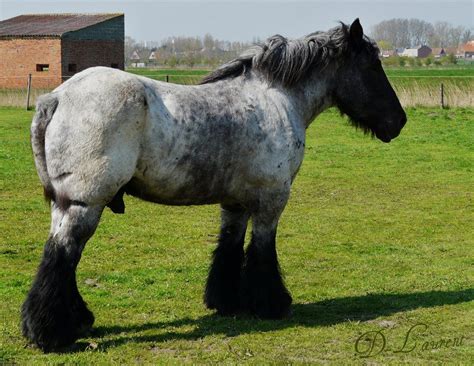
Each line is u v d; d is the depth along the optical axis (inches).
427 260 350.6
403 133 844.6
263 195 248.2
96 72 217.8
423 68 2699.3
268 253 255.9
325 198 507.8
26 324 218.8
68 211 213.6
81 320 237.3
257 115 242.8
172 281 308.7
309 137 825.5
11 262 337.4
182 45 3791.8
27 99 1078.4
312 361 220.5
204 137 229.8
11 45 1654.8
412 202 496.4
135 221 427.8
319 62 261.3
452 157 685.9
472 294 292.7
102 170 211.3
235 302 266.8
